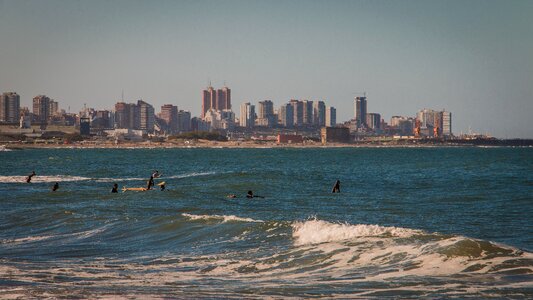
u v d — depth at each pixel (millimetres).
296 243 43031
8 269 37000
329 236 43438
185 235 48906
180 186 104438
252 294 29812
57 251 44500
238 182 111438
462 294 28797
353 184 116125
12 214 63719
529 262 33406
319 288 30875
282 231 46781
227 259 39750
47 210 65062
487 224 57312
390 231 42062
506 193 90125
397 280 31734
